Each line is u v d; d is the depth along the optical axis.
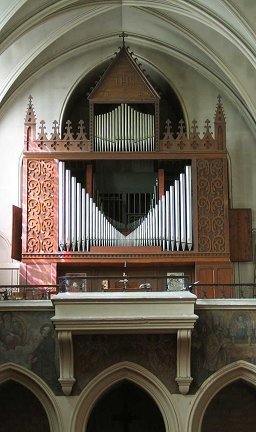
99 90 29.81
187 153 29.36
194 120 29.78
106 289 25.72
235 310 24.22
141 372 23.83
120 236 28.72
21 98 32.09
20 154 31.50
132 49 32.66
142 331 23.31
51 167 29.11
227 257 28.59
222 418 26.03
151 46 32.38
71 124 32.69
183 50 31.98
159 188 29.36
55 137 29.34
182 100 32.25
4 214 30.86
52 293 26.08
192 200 28.98
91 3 29.62
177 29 30.66
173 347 23.88
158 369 23.89
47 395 23.72
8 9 26.80
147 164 30.66
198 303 24.09
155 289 28.62
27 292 27.28
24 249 28.38
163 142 29.50
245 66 30.70
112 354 23.94
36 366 23.88
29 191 28.88
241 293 29.45
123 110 29.80
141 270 29.11
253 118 31.12
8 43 27.86
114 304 23.23
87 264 28.62
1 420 25.80
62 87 32.28
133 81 29.95
